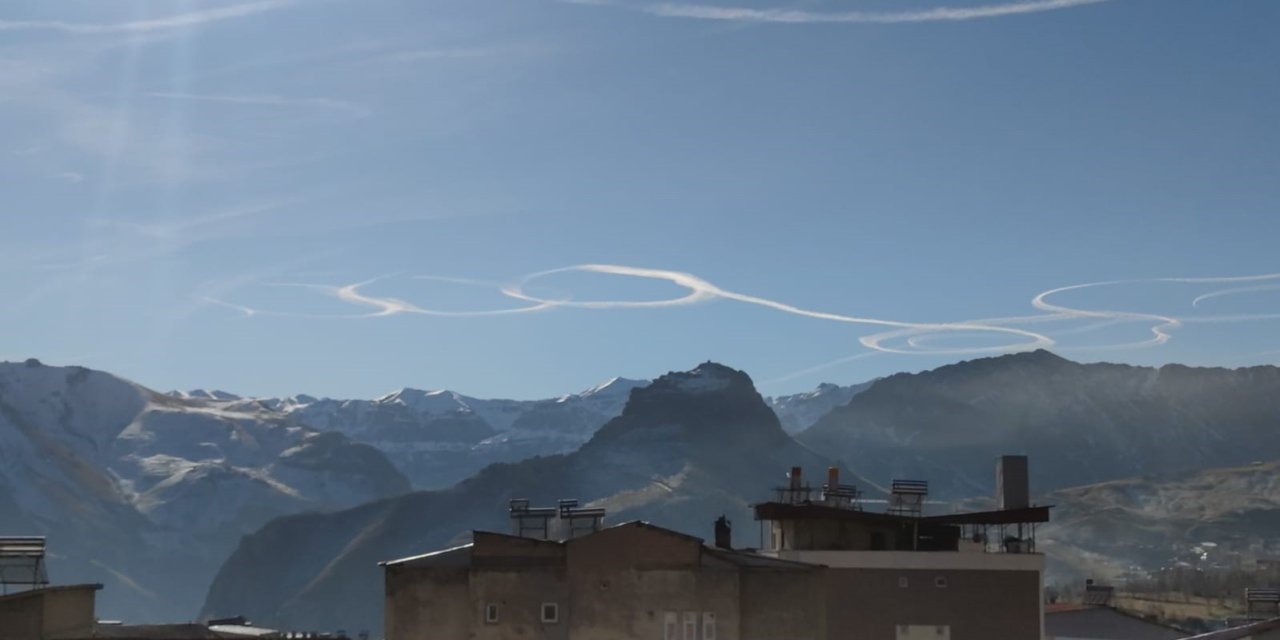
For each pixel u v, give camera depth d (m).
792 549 121.00
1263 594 145.75
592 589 99.88
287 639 114.19
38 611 89.88
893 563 118.25
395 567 102.31
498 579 100.62
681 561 99.69
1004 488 127.19
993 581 118.00
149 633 100.81
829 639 117.38
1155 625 171.12
